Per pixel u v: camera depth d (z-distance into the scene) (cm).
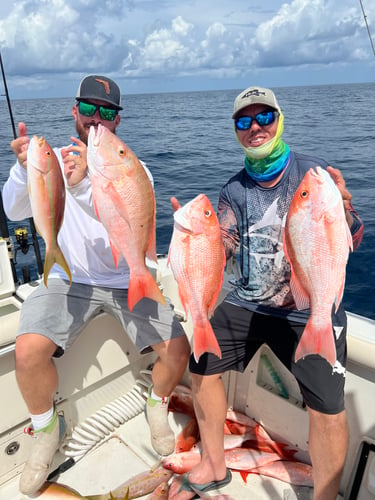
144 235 165
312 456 178
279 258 188
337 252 142
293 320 187
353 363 191
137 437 242
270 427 230
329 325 144
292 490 203
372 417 188
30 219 262
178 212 150
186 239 150
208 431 197
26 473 195
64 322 204
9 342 202
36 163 160
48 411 200
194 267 151
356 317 208
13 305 248
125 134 2392
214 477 200
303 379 175
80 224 215
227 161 1422
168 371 214
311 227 144
